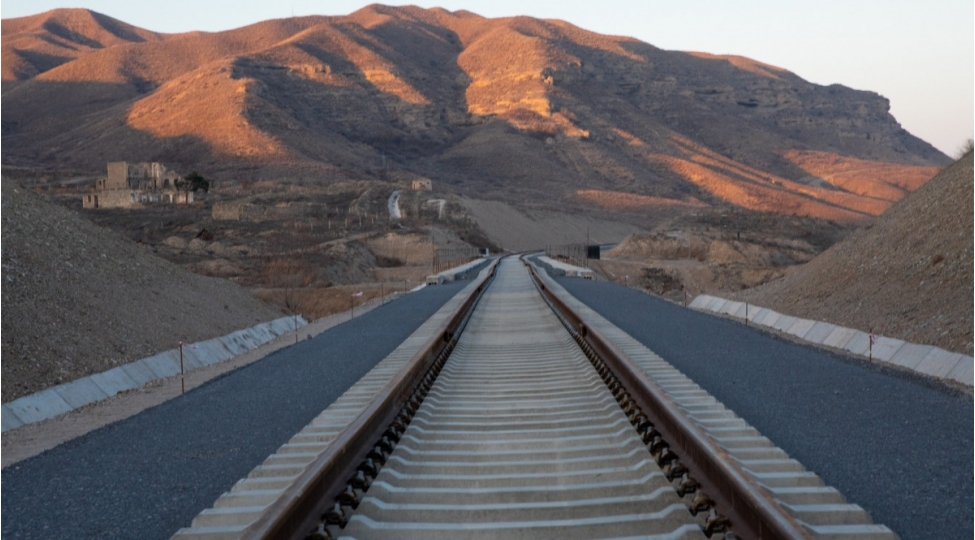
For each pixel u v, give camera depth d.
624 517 5.52
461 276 57.12
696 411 9.23
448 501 6.15
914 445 8.21
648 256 100.69
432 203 140.62
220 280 31.39
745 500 4.95
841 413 9.87
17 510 7.00
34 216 22.47
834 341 19.11
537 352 15.10
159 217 106.50
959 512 6.11
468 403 10.07
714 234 102.06
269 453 8.56
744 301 29.47
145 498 7.14
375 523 5.56
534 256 104.25
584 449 7.45
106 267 22.45
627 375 9.81
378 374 12.91
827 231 110.38
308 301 44.28
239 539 4.44
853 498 6.46
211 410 11.38
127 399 14.20
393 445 7.48
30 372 13.74
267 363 16.48
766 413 9.88
